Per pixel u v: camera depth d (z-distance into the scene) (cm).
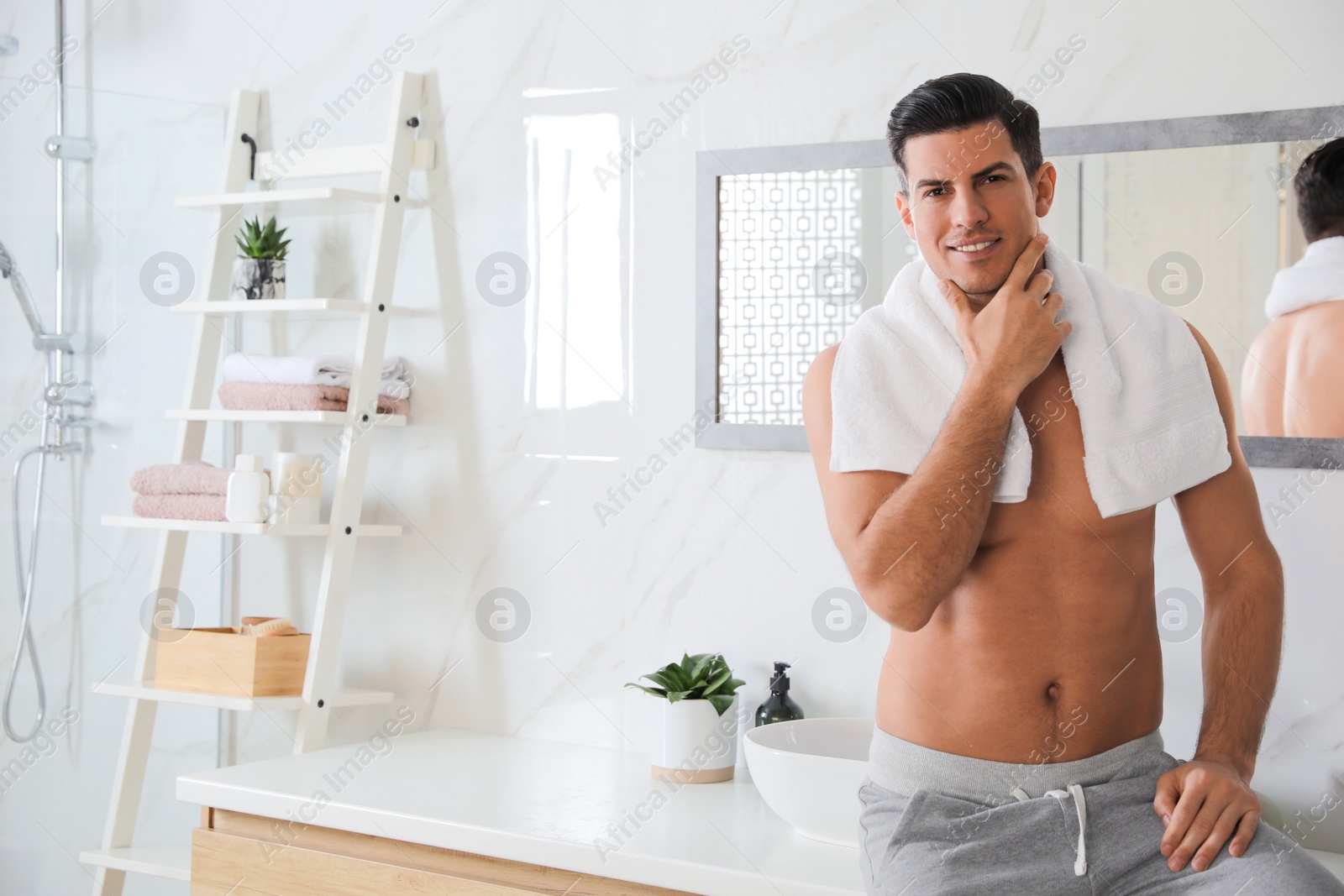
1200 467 119
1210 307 154
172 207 215
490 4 205
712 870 136
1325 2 148
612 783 173
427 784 171
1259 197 151
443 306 209
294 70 222
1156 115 157
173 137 216
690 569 187
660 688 182
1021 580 116
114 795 205
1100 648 115
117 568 208
